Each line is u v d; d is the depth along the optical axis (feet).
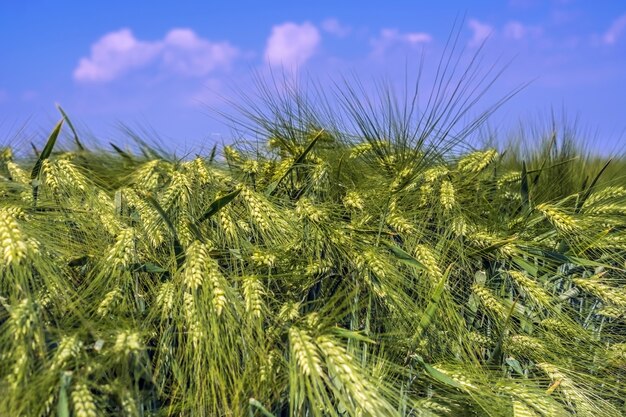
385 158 15.71
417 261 12.08
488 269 14.23
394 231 13.84
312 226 12.59
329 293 12.76
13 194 13.52
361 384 9.20
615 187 17.34
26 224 11.34
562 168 18.83
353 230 13.20
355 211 14.19
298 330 9.93
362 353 11.14
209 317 10.03
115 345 9.25
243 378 9.94
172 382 10.99
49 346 9.71
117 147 18.06
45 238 11.55
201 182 13.52
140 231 12.31
